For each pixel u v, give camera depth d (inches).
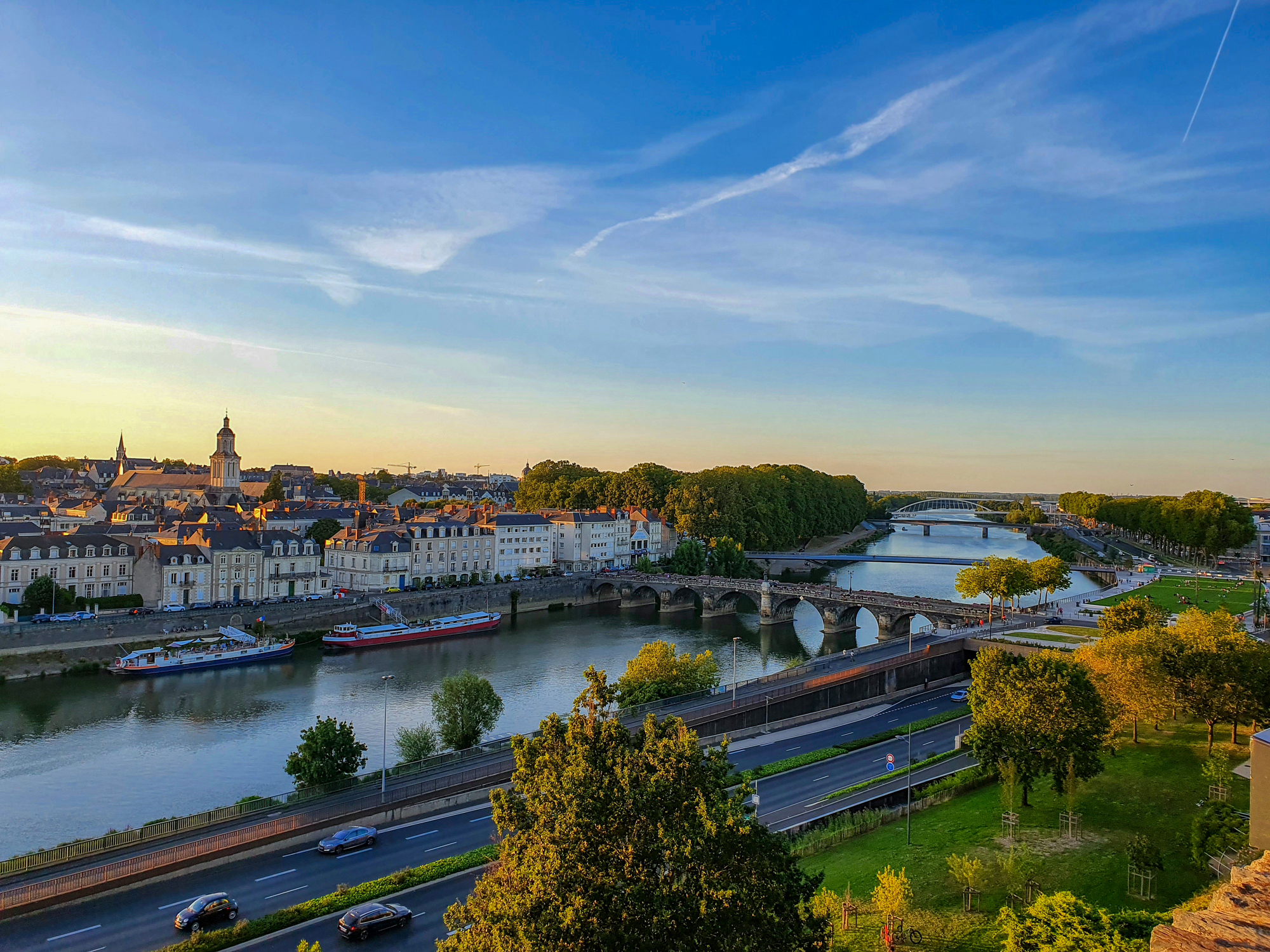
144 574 6658.5
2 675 5182.1
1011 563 6747.1
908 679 5196.9
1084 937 1547.7
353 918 2111.2
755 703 4200.3
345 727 3196.4
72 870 2361.0
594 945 1288.1
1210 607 6761.8
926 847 2642.7
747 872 1417.3
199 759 3907.5
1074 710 2859.3
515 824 1593.3
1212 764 2849.4
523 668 5816.9
